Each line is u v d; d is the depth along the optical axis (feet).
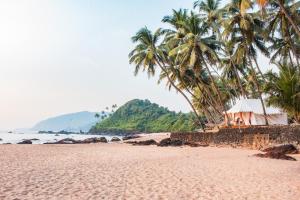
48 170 48.78
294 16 111.34
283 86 111.34
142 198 30.94
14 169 48.98
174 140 125.08
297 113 110.32
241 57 135.33
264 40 131.64
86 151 90.63
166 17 151.23
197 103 222.48
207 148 105.09
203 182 40.14
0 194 31.27
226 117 141.59
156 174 46.26
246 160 64.80
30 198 30.07
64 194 32.09
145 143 136.87
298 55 132.57
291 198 31.55
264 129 96.94
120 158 69.15
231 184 38.88
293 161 63.10
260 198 31.50
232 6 126.00
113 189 35.04
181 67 143.13
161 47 154.92
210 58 140.77
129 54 155.22
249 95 188.75
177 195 32.55
